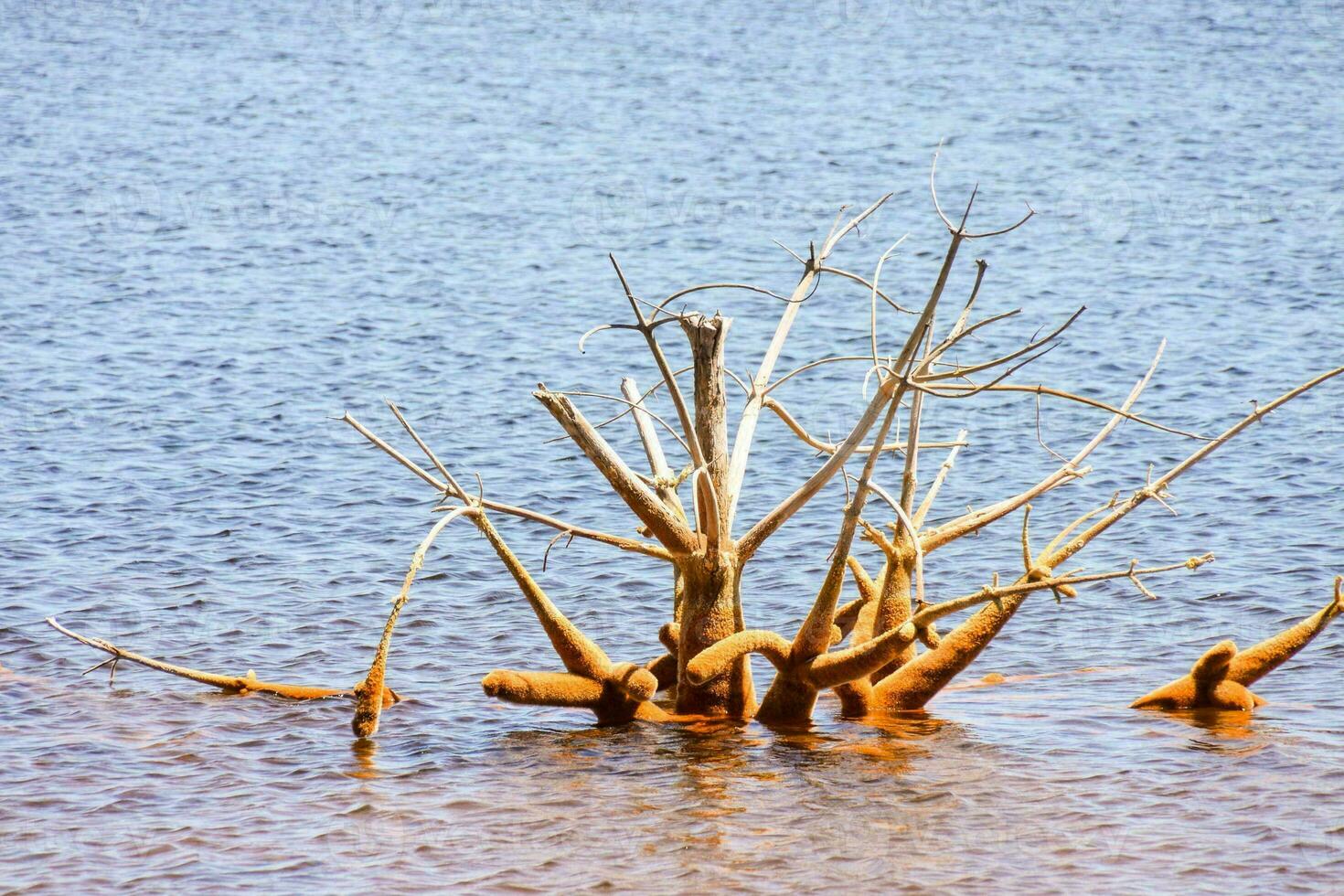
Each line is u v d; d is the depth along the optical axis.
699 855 22.52
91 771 26.42
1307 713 28.64
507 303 87.56
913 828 23.39
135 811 24.66
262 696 30.72
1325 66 189.00
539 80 198.50
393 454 27.67
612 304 87.56
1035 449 55.53
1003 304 85.62
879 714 29.16
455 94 186.88
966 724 28.50
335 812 24.48
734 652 27.36
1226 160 134.62
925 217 116.06
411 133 160.00
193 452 55.75
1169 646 34.06
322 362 72.56
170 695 30.78
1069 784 25.08
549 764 26.47
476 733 28.39
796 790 25.00
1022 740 27.45
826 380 69.88
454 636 35.50
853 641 30.09
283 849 23.06
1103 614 36.69
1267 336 74.62
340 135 158.50
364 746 27.70
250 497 49.53
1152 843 22.69
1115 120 157.88
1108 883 21.38
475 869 22.28
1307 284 86.44
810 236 109.19
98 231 108.31
